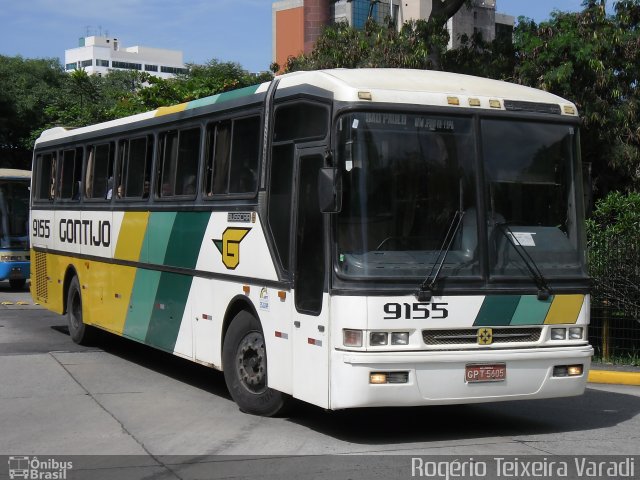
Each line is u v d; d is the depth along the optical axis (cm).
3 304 2220
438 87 832
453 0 1902
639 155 1784
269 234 888
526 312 811
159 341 1145
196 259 1045
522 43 1781
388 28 1909
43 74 4375
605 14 1794
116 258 1283
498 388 796
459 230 799
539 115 851
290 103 870
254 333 928
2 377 1171
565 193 852
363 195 777
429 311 773
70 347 1452
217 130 1020
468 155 813
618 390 1136
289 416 928
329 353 775
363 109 786
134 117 1263
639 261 1273
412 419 933
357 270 764
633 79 1819
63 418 927
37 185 1683
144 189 1202
